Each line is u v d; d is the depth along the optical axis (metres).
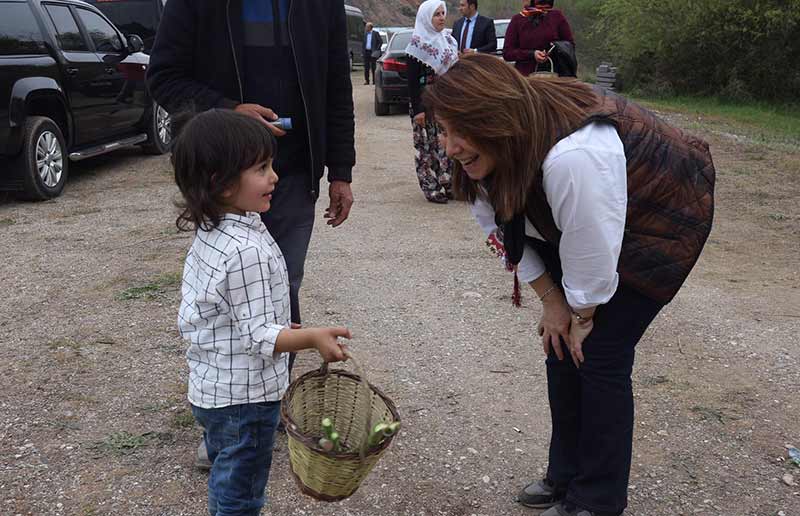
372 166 9.45
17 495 2.81
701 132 12.75
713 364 3.96
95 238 6.24
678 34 20.28
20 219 6.90
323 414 2.32
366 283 5.17
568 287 2.28
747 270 5.50
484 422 3.38
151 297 4.86
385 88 14.49
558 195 2.12
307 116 3.02
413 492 2.88
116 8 11.52
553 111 2.17
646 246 2.28
